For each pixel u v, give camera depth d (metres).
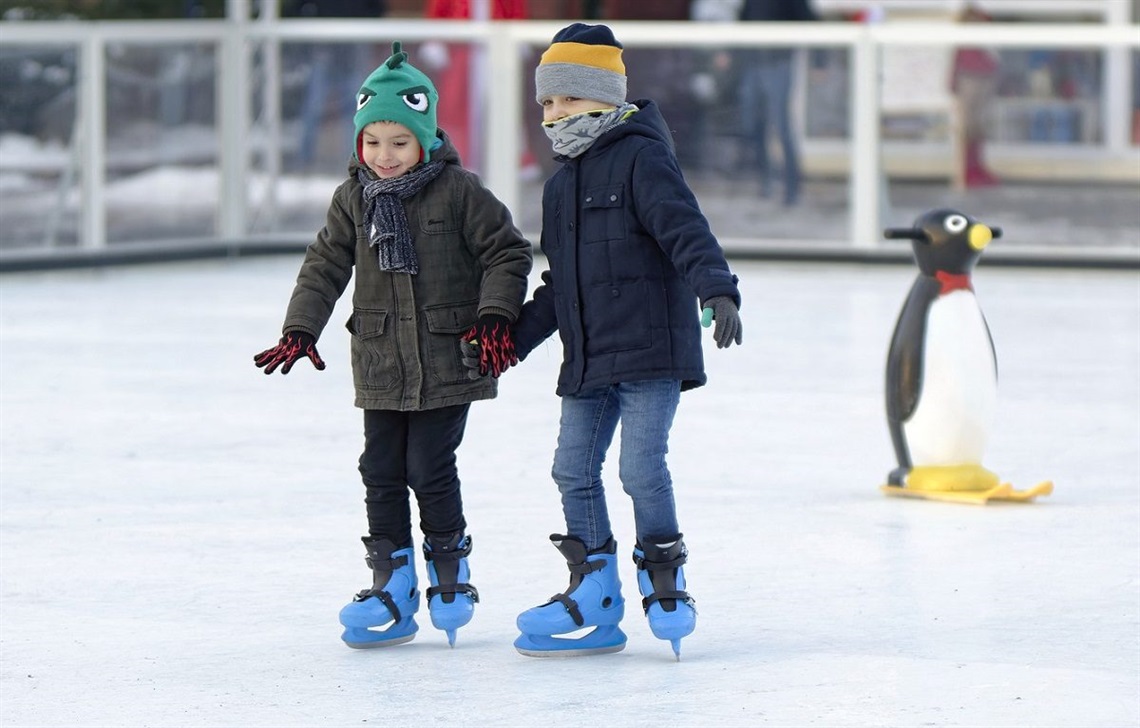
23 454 21.09
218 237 44.06
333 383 26.62
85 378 26.72
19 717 11.78
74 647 13.47
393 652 13.36
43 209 40.34
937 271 19.05
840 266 41.34
